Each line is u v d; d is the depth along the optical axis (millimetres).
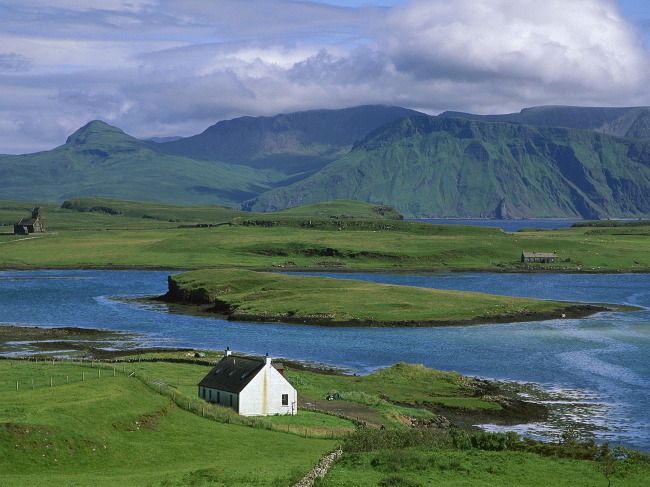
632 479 60000
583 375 119625
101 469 61188
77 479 56688
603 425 91375
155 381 92438
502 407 99375
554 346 145750
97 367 107375
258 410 87250
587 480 59375
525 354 137625
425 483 57000
